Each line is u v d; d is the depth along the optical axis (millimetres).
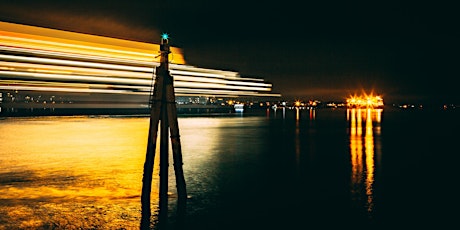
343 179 14242
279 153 22594
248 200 11125
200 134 38688
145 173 10438
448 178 14391
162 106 10344
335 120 74938
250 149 24891
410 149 24750
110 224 8883
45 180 13766
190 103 109312
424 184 13250
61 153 21641
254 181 13891
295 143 29219
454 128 48375
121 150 23219
